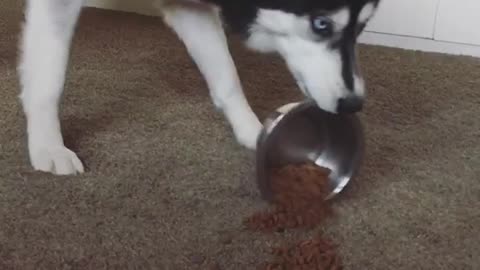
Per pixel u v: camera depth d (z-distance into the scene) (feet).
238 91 4.42
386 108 5.07
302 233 3.52
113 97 5.02
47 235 3.44
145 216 3.61
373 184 4.00
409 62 6.04
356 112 3.91
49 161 4.00
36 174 3.98
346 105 3.73
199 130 4.59
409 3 6.36
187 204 3.74
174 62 5.74
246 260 3.29
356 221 3.64
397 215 3.71
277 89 5.29
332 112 3.77
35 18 3.98
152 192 3.84
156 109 4.87
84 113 4.73
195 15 4.26
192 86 5.29
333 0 3.54
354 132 3.80
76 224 3.53
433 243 3.49
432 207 3.80
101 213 3.63
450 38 6.41
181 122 4.69
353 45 3.80
